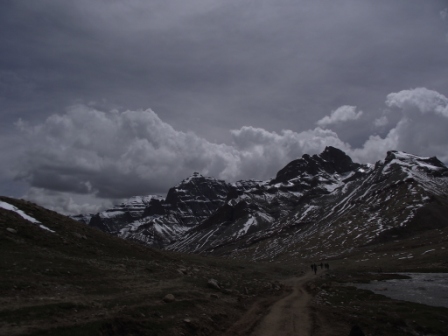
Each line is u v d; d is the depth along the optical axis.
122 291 33.78
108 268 43.66
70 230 58.84
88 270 39.53
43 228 54.25
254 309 40.56
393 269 131.75
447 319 35.91
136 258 58.31
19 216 54.75
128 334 22.81
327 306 43.84
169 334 24.75
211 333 28.48
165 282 42.84
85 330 20.89
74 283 32.88
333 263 182.00
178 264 65.69
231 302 41.62
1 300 24.09
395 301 48.47
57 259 41.22
